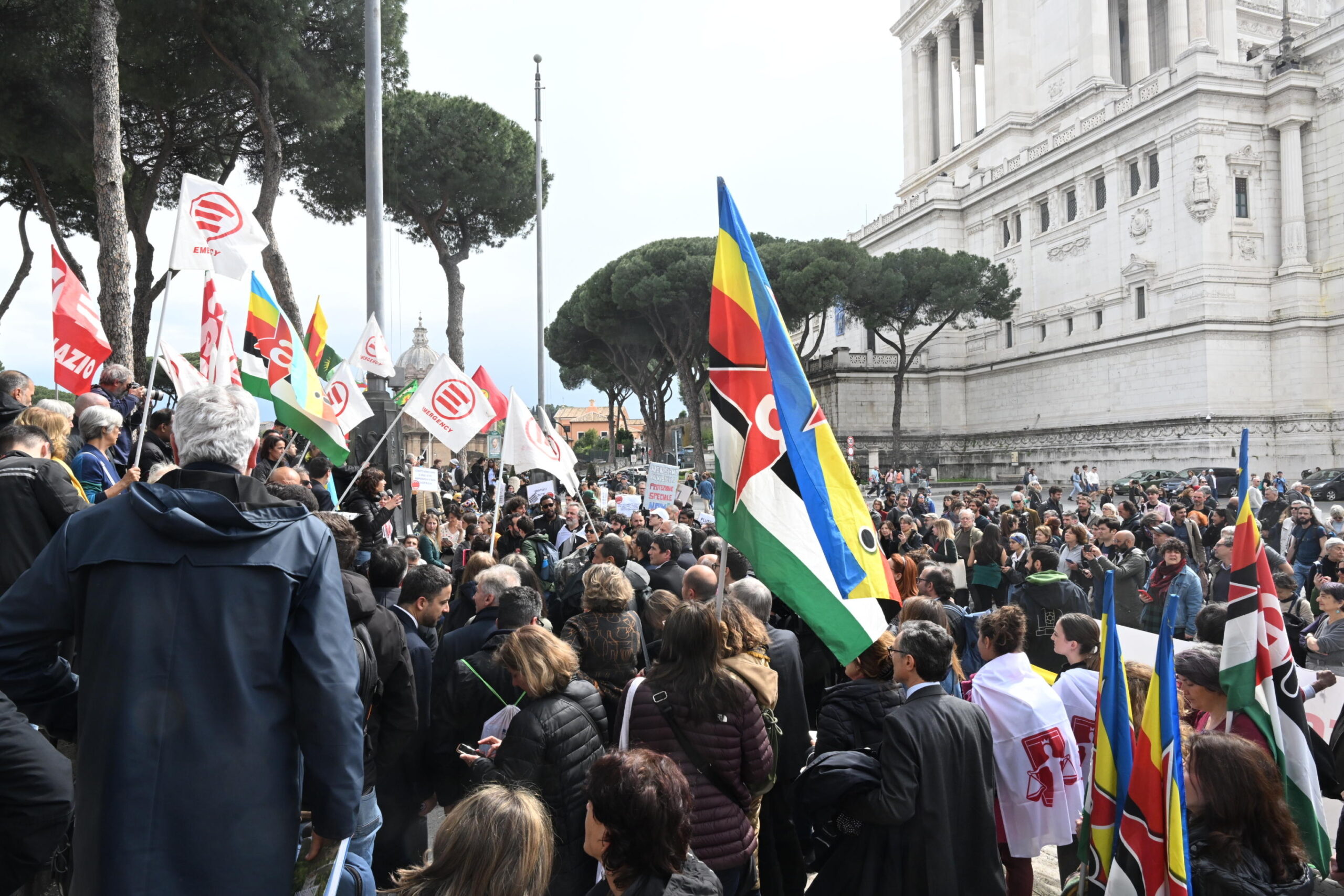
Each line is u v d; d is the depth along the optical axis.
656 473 15.30
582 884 3.63
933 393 64.19
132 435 8.71
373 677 3.71
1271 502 17.53
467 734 4.65
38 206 25.23
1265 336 45.72
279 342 8.76
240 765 2.32
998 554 12.02
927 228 66.12
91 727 2.31
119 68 20.52
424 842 4.78
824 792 3.73
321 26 22.47
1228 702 4.31
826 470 3.96
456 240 35.50
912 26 77.88
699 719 3.51
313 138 25.55
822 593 3.81
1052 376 55.91
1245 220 46.03
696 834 3.43
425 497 16.81
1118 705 3.46
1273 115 46.25
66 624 2.44
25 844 2.84
